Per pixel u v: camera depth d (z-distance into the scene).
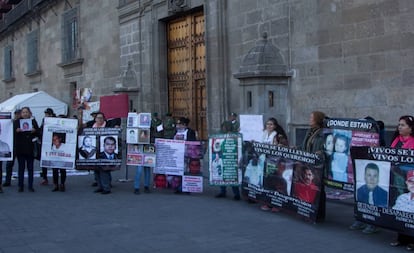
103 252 5.79
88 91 20.83
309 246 6.00
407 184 5.82
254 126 10.30
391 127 9.54
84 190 10.46
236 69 13.59
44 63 28.19
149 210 8.22
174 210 8.20
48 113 11.47
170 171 9.81
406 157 5.86
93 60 22.00
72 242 6.23
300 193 7.38
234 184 8.99
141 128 9.86
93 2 21.77
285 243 6.14
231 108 13.87
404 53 9.25
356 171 6.44
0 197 9.61
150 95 17.39
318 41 11.04
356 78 10.21
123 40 18.92
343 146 7.24
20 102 22.00
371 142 7.00
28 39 30.59
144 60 17.70
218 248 5.92
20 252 5.81
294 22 11.63
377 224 6.16
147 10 17.28
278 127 8.74
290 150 7.64
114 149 9.92
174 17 16.33
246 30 13.16
